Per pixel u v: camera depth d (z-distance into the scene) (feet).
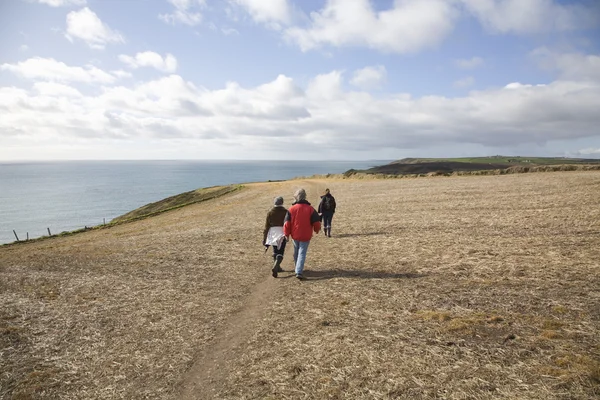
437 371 13.84
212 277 30.71
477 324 17.56
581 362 13.43
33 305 24.63
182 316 21.91
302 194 28.55
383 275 27.40
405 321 18.66
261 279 29.50
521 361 13.99
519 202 61.31
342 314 20.33
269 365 15.51
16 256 50.67
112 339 19.06
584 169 142.31
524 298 20.48
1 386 14.92
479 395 12.16
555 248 30.76
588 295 20.04
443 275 26.13
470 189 92.79
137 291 27.20
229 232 57.52
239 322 20.68
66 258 43.24
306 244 28.30
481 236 38.55
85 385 14.89
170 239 54.24
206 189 245.24
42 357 17.29
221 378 14.89
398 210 66.74
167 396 13.93
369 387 13.25
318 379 14.08
